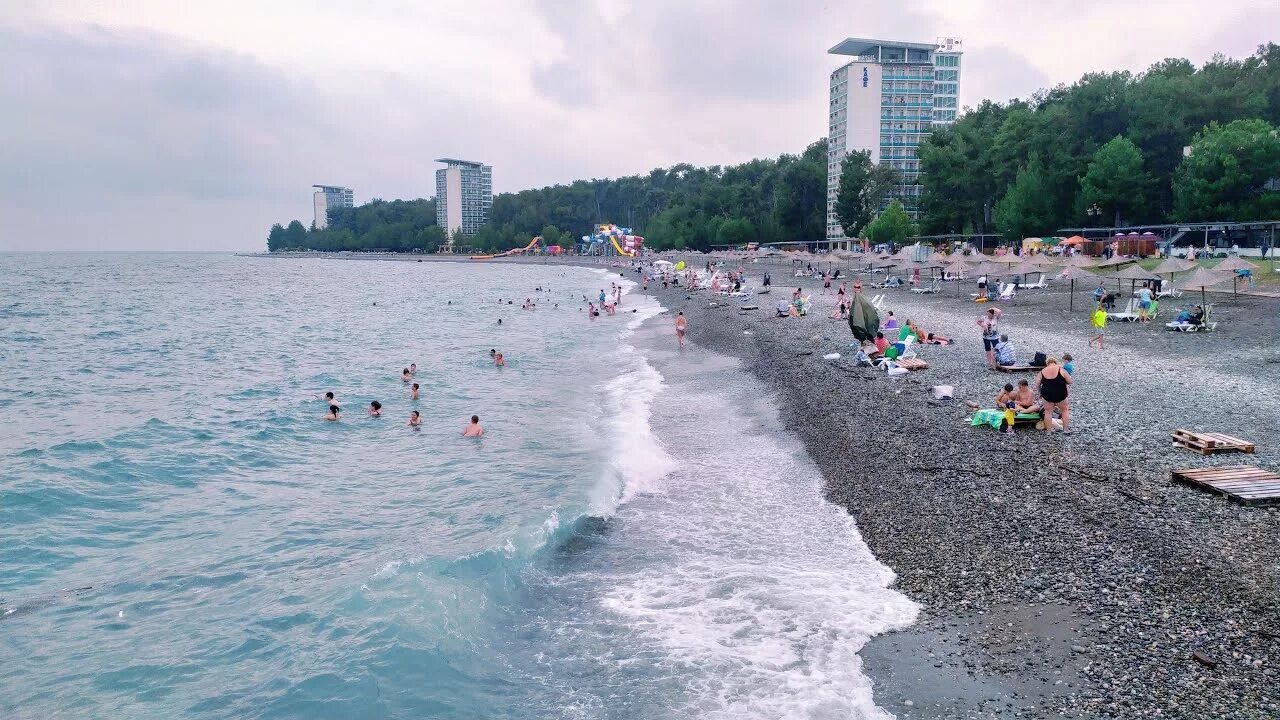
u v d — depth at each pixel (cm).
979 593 1148
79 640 1144
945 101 17700
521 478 1872
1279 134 5959
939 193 9781
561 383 3194
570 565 1357
